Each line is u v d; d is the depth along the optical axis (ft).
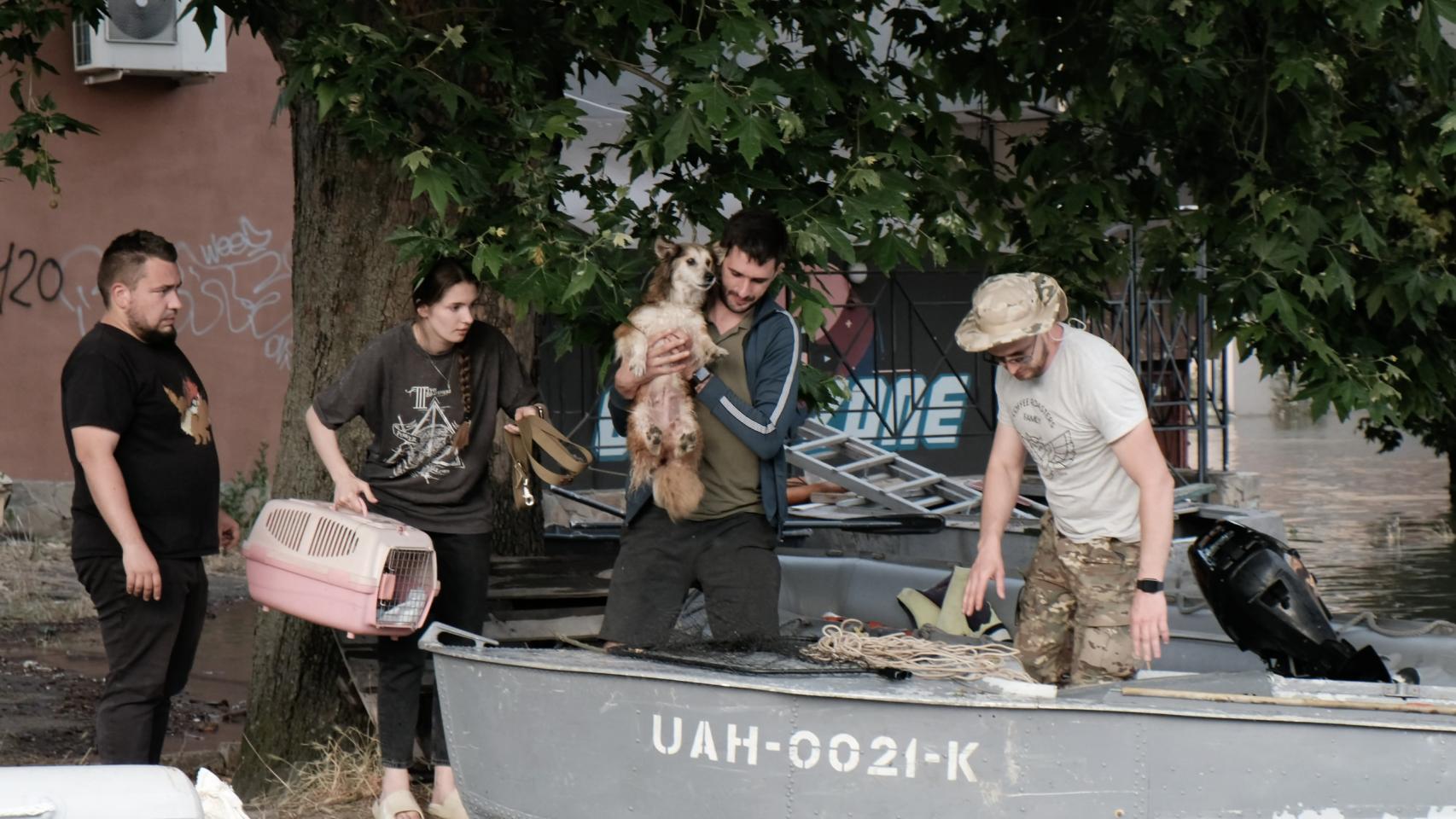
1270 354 19.42
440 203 15.72
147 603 15.79
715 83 16.01
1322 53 19.66
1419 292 19.27
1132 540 14.73
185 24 41.14
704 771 12.04
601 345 17.04
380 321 20.20
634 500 15.67
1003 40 21.56
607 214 16.75
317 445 16.60
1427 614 34.40
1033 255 21.74
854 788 11.73
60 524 40.45
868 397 49.08
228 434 43.32
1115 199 21.65
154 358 15.83
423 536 16.12
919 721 11.59
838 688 11.92
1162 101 20.47
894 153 18.47
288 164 44.24
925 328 51.47
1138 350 41.27
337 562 15.75
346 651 19.31
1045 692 11.85
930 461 53.98
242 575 37.96
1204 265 21.89
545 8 19.13
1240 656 18.58
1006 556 25.49
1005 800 11.57
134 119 41.98
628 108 17.35
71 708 24.44
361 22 18.16
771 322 15.61
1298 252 19.08
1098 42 20.58
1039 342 14.20
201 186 42.96
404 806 16.35
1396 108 21.61
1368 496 63.26
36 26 21.26
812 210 17.10
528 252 15.83
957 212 19.61
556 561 22.41
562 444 16.71
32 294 40.75
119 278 15.64
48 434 40.93
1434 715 11.46
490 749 13.12
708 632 16.99
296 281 20.93
